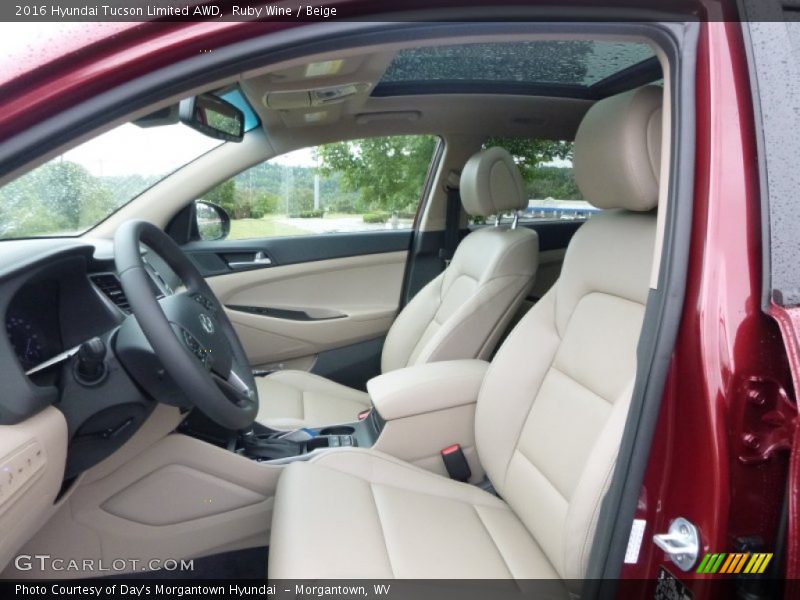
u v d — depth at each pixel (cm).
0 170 58
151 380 126
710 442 75
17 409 99
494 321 210
